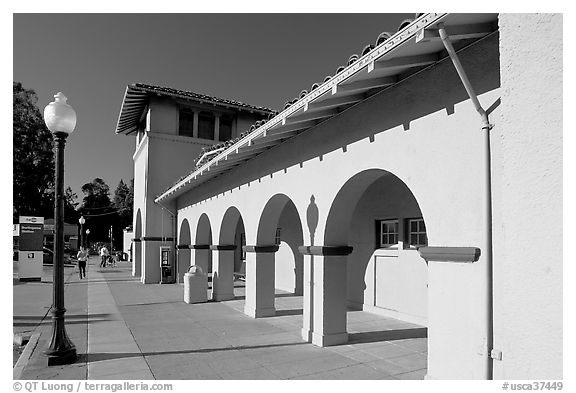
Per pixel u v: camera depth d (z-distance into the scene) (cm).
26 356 672
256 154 970
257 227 973
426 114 486
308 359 627
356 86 529
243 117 2117
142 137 2119
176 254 1889
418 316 861
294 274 1384
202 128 2038
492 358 386
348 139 641
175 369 589
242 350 685
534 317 157
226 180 1177
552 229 153
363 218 1034
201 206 1434
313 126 738
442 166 459
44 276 2088
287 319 951
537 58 162
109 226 6931
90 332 834
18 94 3922
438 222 459
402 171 521
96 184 8469
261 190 950
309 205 749
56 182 641
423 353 655
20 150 3900
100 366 607
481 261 404
